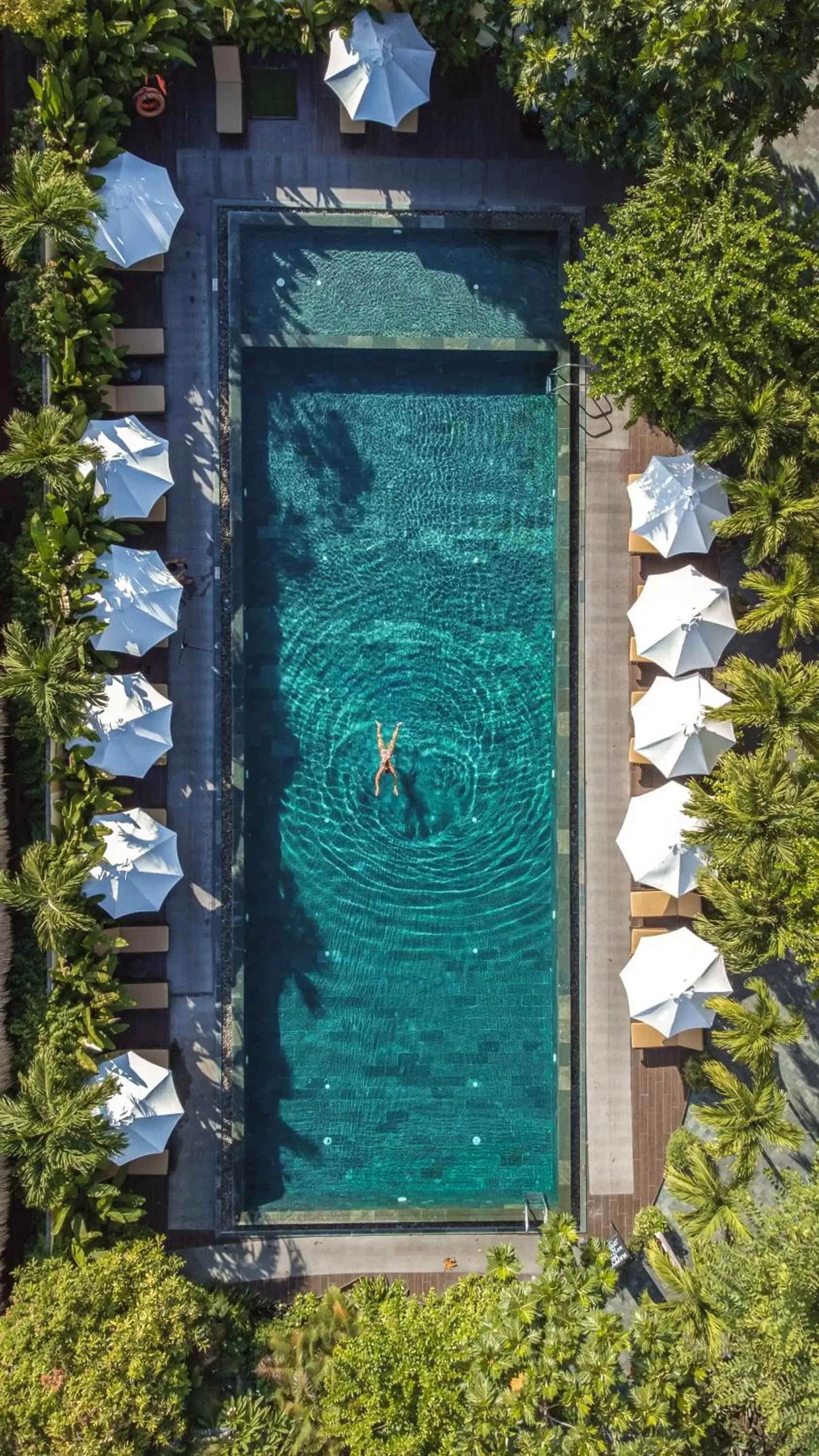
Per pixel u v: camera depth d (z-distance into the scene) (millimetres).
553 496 15852
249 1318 14984
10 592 14289
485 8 13555
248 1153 15852
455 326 15523
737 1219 13172
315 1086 15961
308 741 15859
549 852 16094
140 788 15438
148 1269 13445
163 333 15016
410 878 16000
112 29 13555
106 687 14234
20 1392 12164
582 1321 12156
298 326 15391
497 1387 11914
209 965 15562
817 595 13617
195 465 15344
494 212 15375
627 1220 15852
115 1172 14570
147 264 14906
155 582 14359
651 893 15688
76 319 13891
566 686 15672
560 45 12586
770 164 12609
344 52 13969
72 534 13609
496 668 15969
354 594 15820
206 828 15531
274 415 15641
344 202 15344
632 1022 15812
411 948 16016
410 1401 12094
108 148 13945
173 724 15445
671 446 15781
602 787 15883
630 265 12797
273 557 15727
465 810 16031
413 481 15789
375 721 15891
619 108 12945
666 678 15375
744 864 12977
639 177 15242
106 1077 14086
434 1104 16047
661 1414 11930
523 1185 16078
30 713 14195
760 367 13156
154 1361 12570
